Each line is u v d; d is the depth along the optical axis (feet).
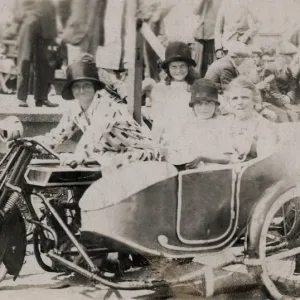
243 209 11.80
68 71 12.66
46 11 14.08
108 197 10.82
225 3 15.31
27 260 13.37
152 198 11.04
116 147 12.12
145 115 14.28
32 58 14.08
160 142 13.48
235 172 11.69
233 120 13.42
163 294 11.96
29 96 14.26
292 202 12.71
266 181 11.92
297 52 15.94
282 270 13.07
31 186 11.35
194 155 12.91
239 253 13.38
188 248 11.35
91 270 10.87
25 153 11.19
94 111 12.60
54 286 12.10
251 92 13.61
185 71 14.48
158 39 14.61
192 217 11.36
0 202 11.04
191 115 13.65
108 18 14.30
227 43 15.39
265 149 13.03
